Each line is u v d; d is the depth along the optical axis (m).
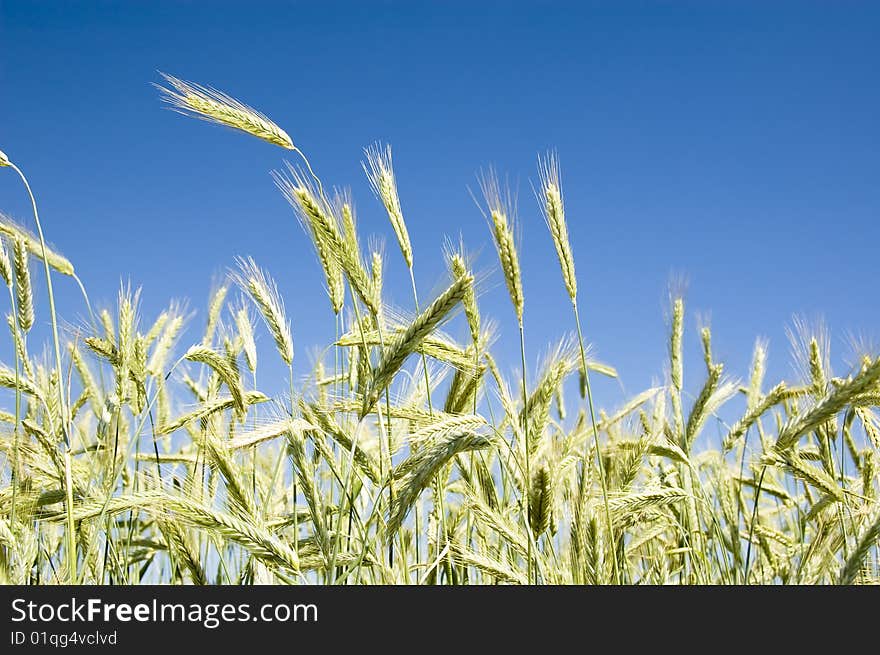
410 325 1.33
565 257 1.42
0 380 1.43
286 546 1.30
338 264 1.39
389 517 1.34
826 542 1.43
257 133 1.41
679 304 1.67
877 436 1.53
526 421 1.38
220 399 1.52
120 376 1.46
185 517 1.30
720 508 1.57
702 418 1.59
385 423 1.44
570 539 1.39
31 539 1.36
